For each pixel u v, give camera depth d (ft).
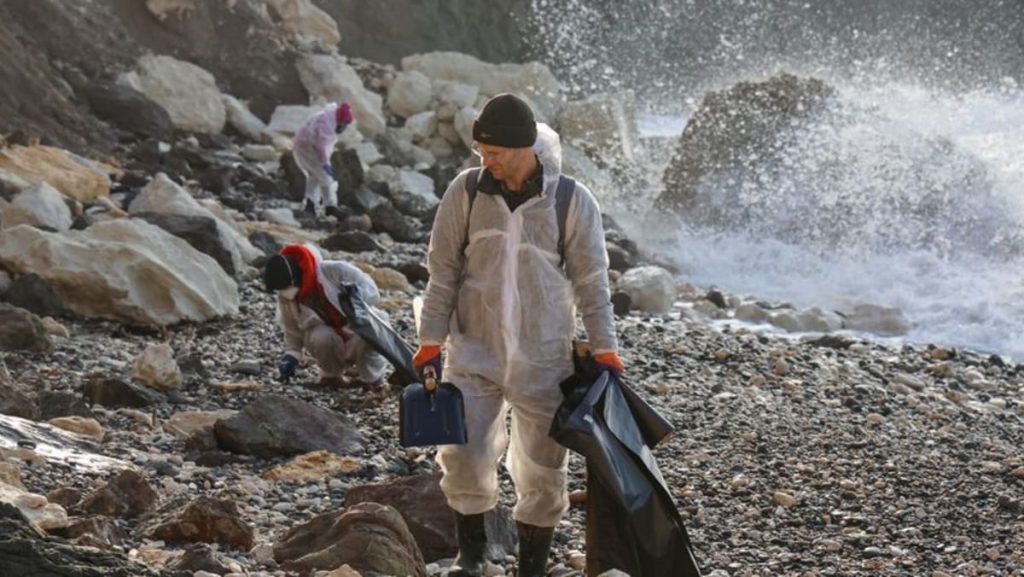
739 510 26.43
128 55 78.64
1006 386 42.73
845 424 34.06
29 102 65.10
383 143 86.38
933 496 28.14
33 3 73.92
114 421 29.81
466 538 19.84
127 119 72.79
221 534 20.63
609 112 92.32
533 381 18.53
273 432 27.94
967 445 32.89
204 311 41.83
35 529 15.03
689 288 57.00
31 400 28.22
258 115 86.48
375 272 49.42
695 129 73.10
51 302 40.47
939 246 65.98
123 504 22.13
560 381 18.62
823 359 42.86
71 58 74.59
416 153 87.81
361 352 33.01
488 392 18.74
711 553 23.97
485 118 17.85
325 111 62.69
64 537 19.61
